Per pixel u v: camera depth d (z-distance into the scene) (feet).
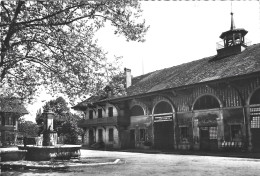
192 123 83.41
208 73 82.33
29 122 175.11
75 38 39.45
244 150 69.15
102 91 40.93
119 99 105.91
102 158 60.75
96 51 39.99
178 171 37.63
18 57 37.86
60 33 38.91
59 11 36.19
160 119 94.02
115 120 106.11
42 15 37.86
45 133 58.70
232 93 73.61
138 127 103.55
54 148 52.06
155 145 95.40
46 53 40.75
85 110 132.36
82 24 39.70
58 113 133.90
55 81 40.96
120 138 108.68
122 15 38.42
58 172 36.99
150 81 109.70
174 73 103.24
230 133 73.20
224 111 75.00
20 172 36.88
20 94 41.73
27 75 40.70
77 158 56.24
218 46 94.43
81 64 39.17
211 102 79.56
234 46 88.84
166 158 60.34
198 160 54.03
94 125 118.73
